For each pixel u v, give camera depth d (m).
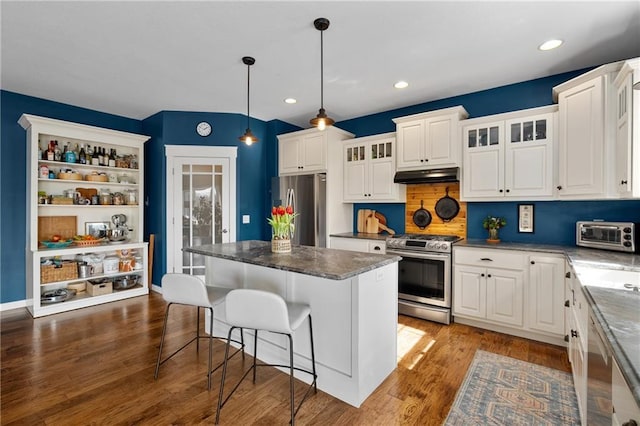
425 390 2.08
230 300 1.79
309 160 4.29
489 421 1.78
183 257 4.34
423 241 3.33
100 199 4.11
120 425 1.74
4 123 3.57
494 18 2.17
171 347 2.69
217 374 2.28
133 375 2.24
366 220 4.32
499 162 3.09
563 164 2.65
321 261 2.09
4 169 3.58
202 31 2.34
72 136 3.73
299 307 2.05
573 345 2.05
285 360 2.33
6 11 2.08
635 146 1.91
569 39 2.44
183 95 3.71
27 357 2.49
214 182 4.41
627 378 0.74
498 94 3.41
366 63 2.86
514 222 3.31
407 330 3.06
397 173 3.69
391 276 2.31
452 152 3.31
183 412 1.86
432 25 2.26
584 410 1.57
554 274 2.63
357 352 1.92
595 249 2.67
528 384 2.12
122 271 4.16
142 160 4.31
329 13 2.12
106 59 2.79
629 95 1.93
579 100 2.47
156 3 2.01
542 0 1.98
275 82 3.31
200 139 4.35
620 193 2.15
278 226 2.46
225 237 4.41
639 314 1.15
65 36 2.40
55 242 3.70
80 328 3.08
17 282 3.68
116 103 3.98
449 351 2.62
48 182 3.87
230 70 3.02
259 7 2.05
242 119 4.50
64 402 1.93
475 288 3.04
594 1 1.98
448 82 3.30
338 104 4.00
